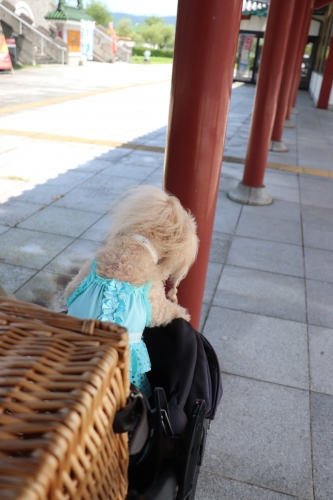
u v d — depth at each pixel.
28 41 22.81
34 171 6.42
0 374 0.83
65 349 0.91
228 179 7.17
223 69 2.18
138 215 1.62
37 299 3.46
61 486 0.72
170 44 83.00
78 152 7.62
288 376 2.94
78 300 1.61
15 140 7.98
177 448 1.34
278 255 4.75
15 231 4.54
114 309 1.53
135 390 1.14
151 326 1.71
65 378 0.83
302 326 3.52
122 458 1.02
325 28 20.86
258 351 3.16
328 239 5.29
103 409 0.87
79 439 0.77
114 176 6.50
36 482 0.64
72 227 4.74
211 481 2.16
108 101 13.16
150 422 1.31
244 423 2.53
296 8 8.34
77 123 9.82
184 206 2.46
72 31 28.62
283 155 9.28
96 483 0.85
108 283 1.58
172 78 2.28
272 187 7.07
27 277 3.75
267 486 2.16
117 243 1.64
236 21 2.12
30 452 0.70
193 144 2.31
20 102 11.74
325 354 3.20
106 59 32.41
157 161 7.51
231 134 10.90
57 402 0.78
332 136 12.06
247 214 5.82
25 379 0.82
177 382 1.60
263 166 6.20
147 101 13.70
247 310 3.66
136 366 1.57
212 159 2.37
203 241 2.57
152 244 1.62
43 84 15.95
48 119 9.97
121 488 1.02
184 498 1.39
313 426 2.55
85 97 13.52
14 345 0.91
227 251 4.71
